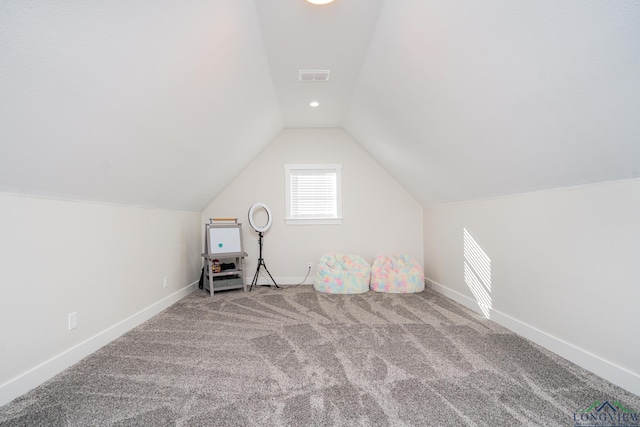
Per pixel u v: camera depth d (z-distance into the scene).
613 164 1.69
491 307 2.96
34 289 1.81
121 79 1.70
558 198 2.17
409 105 2.78
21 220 1.74
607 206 1.81
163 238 3.45
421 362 2.04
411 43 2.15
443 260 4.05
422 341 2.40
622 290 1.72
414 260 4.47
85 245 2.23
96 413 1.51
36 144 1.58
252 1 2.07
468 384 1.75
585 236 1.95
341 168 4.82
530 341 2.39
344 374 1.88
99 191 2.29
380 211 4.82
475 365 1.99
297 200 4.83
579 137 1.71
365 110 3.62
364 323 2.85
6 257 1.65
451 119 2.46
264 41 2.55
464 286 3.50
